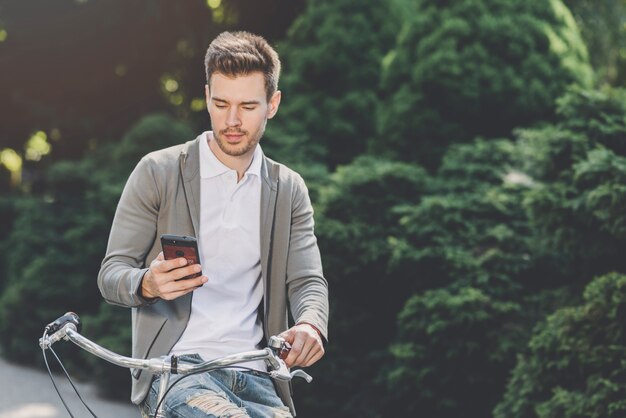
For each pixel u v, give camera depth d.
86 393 10.00
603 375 5.74
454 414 7.18
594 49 12.68
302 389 7.91
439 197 7.83
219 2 15.16
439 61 9.08
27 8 15.80
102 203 11.44
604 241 6.43
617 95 6.99
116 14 15.61
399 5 11.35
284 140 9.84
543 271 7.33
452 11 9.31
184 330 3.34
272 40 14.53
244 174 3.42
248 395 3.34
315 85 11.07
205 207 3.39
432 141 9.23
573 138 6.75
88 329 10.21
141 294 3.10
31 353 11.46
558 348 5.95
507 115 9.09
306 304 3.38
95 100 16.42
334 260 7.83
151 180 3.37
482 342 7.04
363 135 10.84
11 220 14.51
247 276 3.43
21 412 9.02
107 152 13.03
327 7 11.27
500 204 7.67
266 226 3.42
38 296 11.43
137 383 3.32
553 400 5.86
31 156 17.38
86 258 11.46
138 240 3.34
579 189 6.54
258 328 3.46
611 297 5.85
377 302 7.98
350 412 7.79
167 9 15.28
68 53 15.99
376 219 8.07
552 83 9.14
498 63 9.09
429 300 7.21
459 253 7.35
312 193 8.62
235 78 3.22
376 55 11.00
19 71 16.20
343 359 7.90
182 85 16.03
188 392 3.12
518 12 9.25
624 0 13.05
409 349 7.21
